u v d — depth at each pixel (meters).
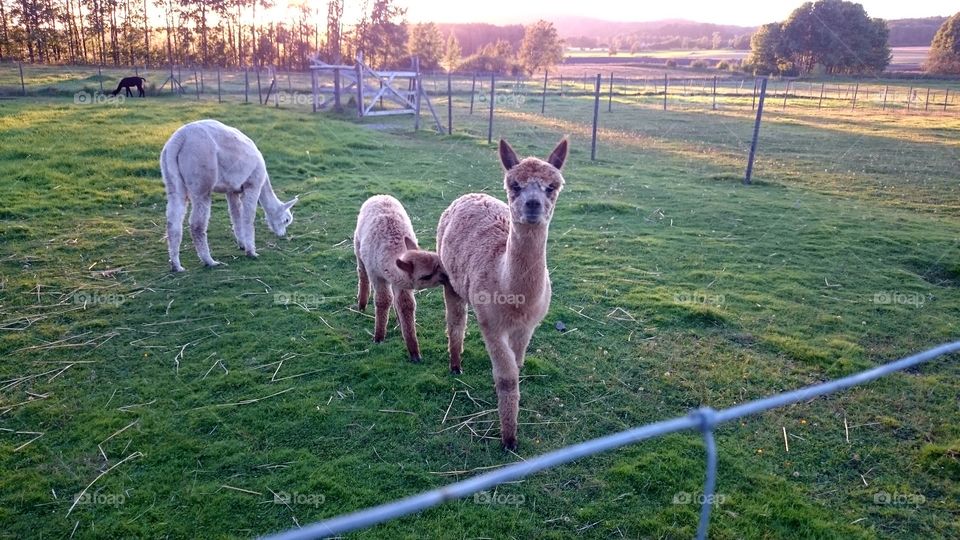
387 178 13.03
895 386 5.39
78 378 5.21
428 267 5.17
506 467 4.29
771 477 4.20
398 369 5.50
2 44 52.03
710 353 5.94
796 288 7.59
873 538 3.67
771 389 5.33
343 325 6.39
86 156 12.69
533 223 3.90
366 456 4.36
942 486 4.16
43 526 3.64
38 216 9.36
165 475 4.09
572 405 5.05
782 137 21.39
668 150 18.41
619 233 9.74
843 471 4.30
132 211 9.98
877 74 60.50
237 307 6.66
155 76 38.91
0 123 15.23
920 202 12.25
